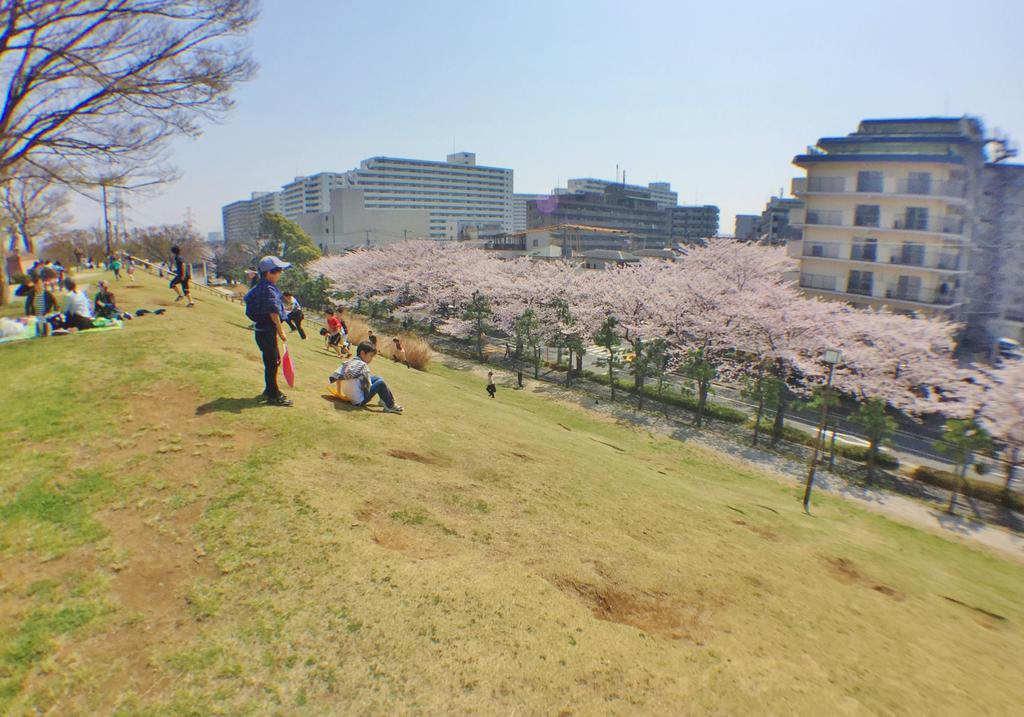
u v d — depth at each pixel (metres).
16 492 6.07
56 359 10.78
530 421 17.19
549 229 88.69
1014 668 7.27
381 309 59.19
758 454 24.33
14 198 37.59
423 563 5.77
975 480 22.31
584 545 7.07
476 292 46.53
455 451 9.45
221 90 16.89
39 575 4.90
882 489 21.47
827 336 26.69
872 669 5.98
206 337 13.88
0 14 13.50
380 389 10.72
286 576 5.20
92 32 15.01
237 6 16.12
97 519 5.75
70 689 3.86
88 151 16.91
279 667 4.24
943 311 36.78
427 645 4.66
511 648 4.81
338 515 6.29
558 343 39.44
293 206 181.38
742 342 29.05
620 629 5.46
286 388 10.36
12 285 26.59
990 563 15.34
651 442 24.19
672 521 9.13
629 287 36.06
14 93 15.20
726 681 5.03
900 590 9.50
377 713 3.96
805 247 42.28
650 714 4.41
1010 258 39.34
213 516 5.93
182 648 4.29
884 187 38.88
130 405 8.63
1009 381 20.50
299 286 68.56
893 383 24.41
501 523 7.11
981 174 40.59
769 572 8.06
